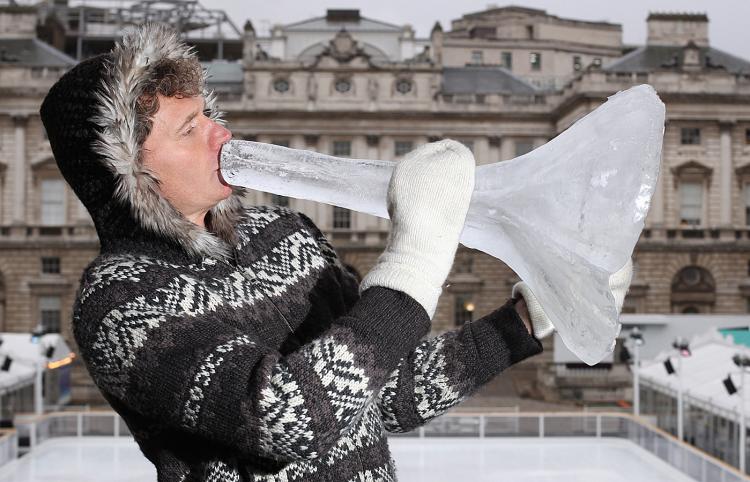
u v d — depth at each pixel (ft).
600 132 4.80
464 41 213.46
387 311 4.54
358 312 4.58
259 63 147.02
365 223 142.72
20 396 75.92
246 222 5.88
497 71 159.84
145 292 4.83
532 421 61.93
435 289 4.63
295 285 5.72
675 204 142.20
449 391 5.78
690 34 158.61
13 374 73.92
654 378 71.56
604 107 4.90
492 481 49.44
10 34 159.74
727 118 142.31
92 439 60.54
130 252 5.17
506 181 5.06
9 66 143.95
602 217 4.68
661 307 140.15
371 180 5.04
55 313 143.64
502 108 148.56
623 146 4.71
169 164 5.12
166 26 5.32
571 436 61.26
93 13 212.64
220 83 157.99
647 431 55.06
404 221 4.65
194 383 4.52
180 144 5.13
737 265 140.46
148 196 5.00
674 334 112.47
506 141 148.97
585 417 61.26
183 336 4.68
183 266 5.19
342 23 187.11
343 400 4.41
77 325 4.88
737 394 56.34
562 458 55.57
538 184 4.91
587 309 4.64
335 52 148.05
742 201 142.20
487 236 5.22
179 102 5.15
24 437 56.85
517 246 5.05
